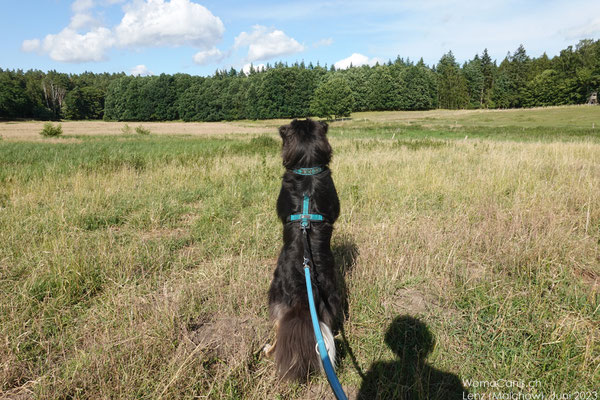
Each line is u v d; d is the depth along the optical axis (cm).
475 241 452
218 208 602
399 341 283
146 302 331
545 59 10625
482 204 609
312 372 228
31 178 882
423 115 8206
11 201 646
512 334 283
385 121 6675
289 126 288
